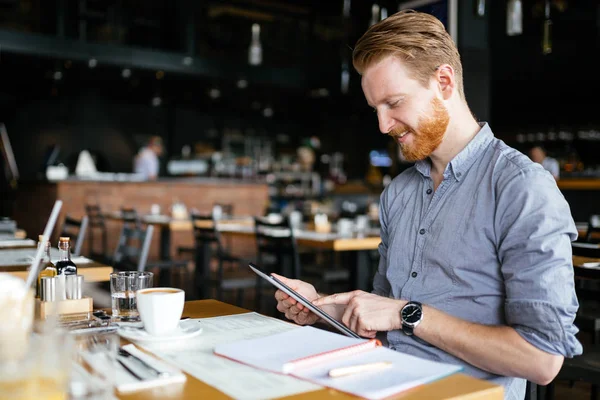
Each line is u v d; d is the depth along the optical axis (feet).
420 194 4.58
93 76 32.86
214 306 4.55
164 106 39.70
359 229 13.94
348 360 2.99
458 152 4.25
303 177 40.09
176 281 19.86
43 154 36.06
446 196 4.26
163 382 2.62
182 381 2.66
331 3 31.48
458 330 3.69
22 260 6.79
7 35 25.90
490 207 4.00
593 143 34.99
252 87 34.19
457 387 2.64
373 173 35.81
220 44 35.47
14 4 30.66
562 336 3.45
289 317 4.58
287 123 44.75
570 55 26.07
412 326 3.80
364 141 44.45
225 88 34.94
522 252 3.68
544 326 3.47
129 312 3.87
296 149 45.32
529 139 37.50
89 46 27.63
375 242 11.55
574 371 6.36
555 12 24.36
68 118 36.70
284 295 4.46
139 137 38.91
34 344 2.14
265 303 16.15
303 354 3.05
